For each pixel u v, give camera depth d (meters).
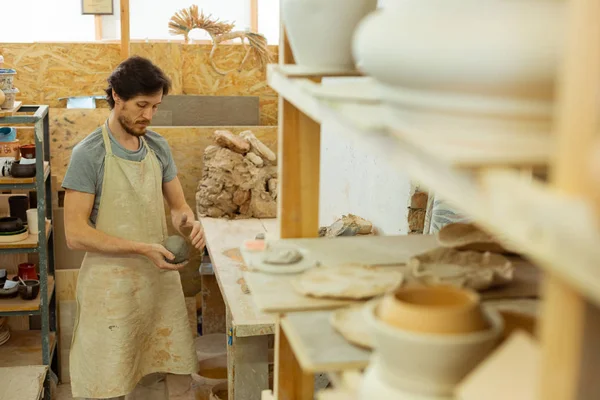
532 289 1.18
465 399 0.68
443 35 0.64
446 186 0.63
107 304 3.14
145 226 3.25
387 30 0.72
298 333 1.11
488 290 1.18
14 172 3.48
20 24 5.70
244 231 3.76
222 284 2.97
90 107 4.41
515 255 1.35
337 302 1.15
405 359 0.84
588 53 0.51
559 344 0.55
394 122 0.77
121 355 3.17
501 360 0.70
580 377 0.54
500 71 0.61
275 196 4.07
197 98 4.46
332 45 1.23
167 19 5.64
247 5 5.66
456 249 1.33
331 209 4.04
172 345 3.39
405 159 0.72
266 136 4.45
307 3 1.21
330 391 1.06
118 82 3.05
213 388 3.35
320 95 1.02
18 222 3.57
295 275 1.28
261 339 2.79
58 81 4.42
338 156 3.86
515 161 0.58
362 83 1.15
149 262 3.24
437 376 0.84
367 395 0.89
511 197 0.54
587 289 0.48
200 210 4.07
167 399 3.64
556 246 0.50
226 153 4.04
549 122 0.62
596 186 0.49
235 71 4.58
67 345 4.10
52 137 4.34
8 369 3.51
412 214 2.80
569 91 0.52
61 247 4.18
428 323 0.83
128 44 4.43
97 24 5.54
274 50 4.66
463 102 0.66
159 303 3.36
